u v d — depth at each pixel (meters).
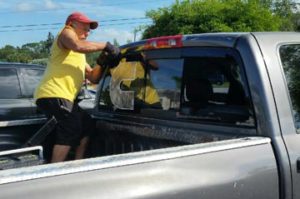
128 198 2.05
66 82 3.77
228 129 2.90
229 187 2.41
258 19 25.33
